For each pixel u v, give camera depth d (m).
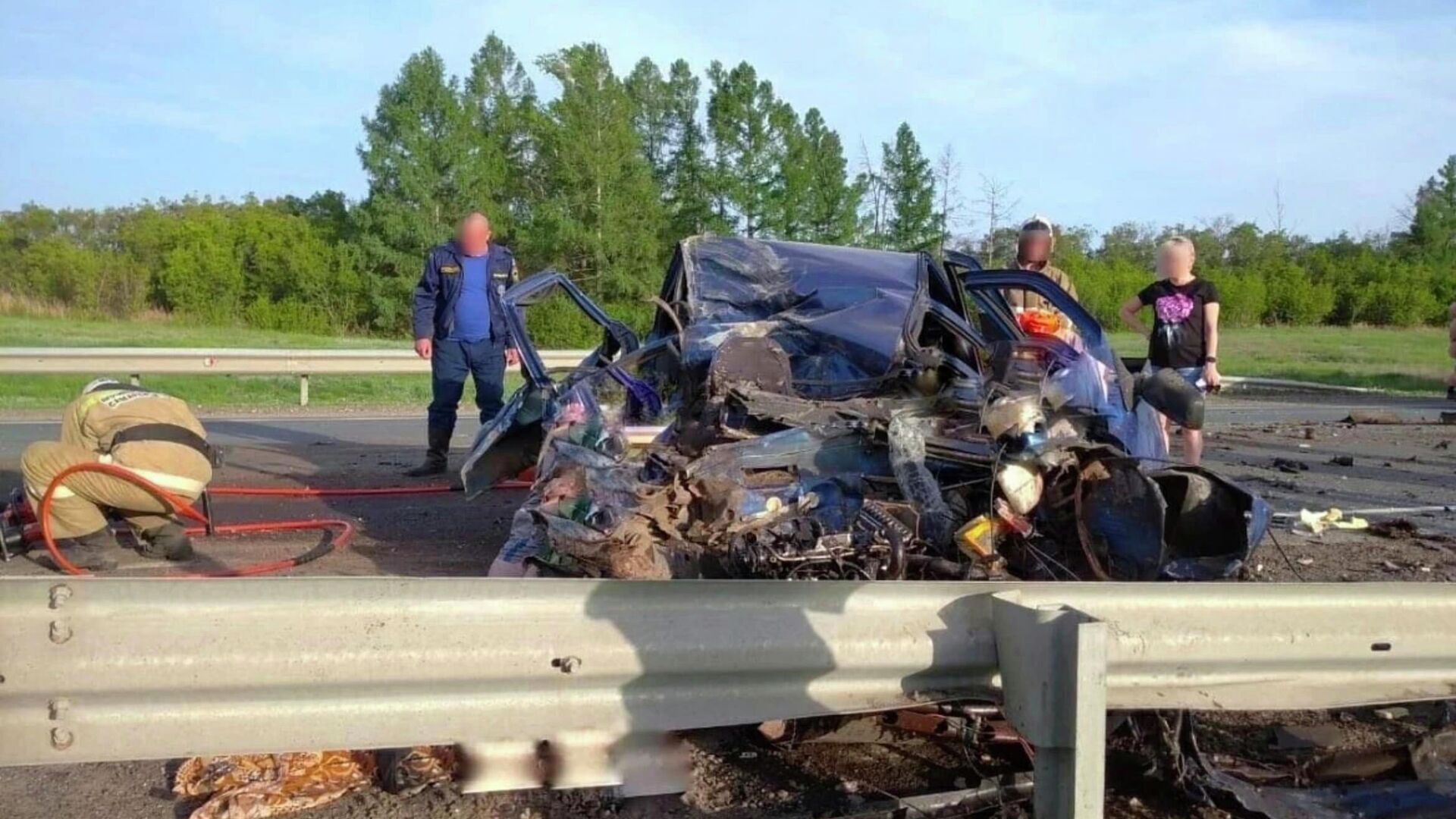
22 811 3.28
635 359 5.70
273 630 2.73
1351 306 54.31
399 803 3.34
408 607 2.79
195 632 2.70
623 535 3.74
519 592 2.85
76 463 5.52
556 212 42.94
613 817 3.28
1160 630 3.17
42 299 41.69
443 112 44.34
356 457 9.77
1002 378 5.07
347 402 15.20
